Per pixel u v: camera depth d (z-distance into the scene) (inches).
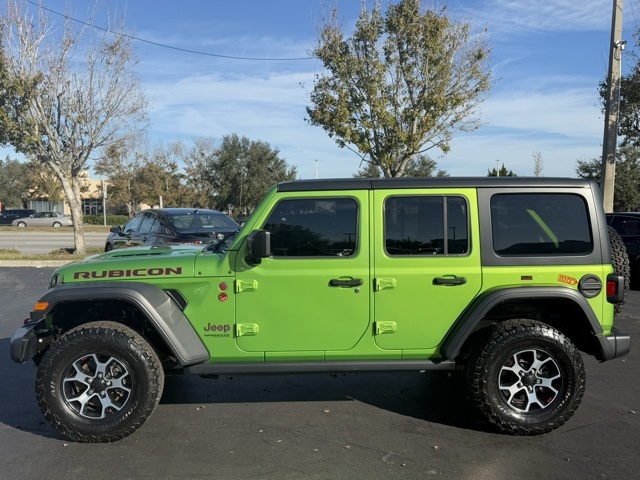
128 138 707.4
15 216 1946.4
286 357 161.6
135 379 154.6
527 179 165.3
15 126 586.6
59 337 162.2
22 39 593.3
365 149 595.2
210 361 162.6
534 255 162.2
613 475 136.9
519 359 161.5
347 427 168.6
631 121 705.6
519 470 139.8
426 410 182.9
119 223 1963.6
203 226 413.4
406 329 160.9
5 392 201.6
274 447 154.0
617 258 179.0
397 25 572.4
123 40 647.1
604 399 191.3
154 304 156.0
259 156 1838.1
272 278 159.0
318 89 617.0
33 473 138.9
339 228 161.9
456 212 162.2
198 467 142.0
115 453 150.4
